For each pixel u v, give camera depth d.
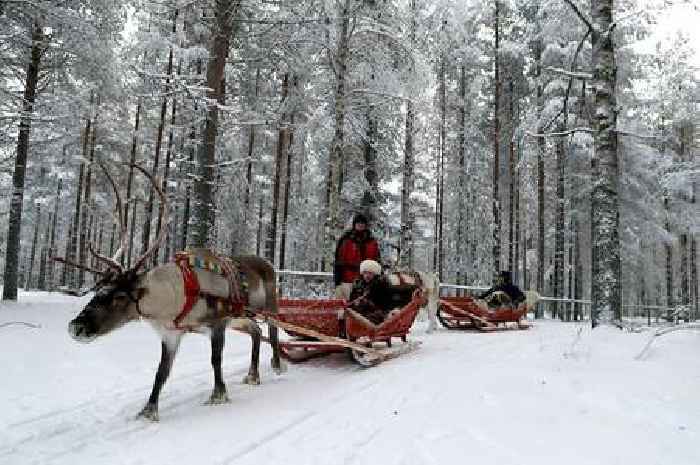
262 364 8.45
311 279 16.83
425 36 18.23
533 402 5.46
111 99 16.97
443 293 34.03
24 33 14.62
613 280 10.96
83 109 15.53
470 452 4.27
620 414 4.97
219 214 23.39
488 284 32.81
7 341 8.69
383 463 4.16
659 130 34.16
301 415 5.57
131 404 6.11
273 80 23.75
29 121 15.27
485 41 28.41
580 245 31.73
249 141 26.48
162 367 5.71
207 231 14.62
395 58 17.66
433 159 32.09
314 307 8.74
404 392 6.29
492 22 27.33
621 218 26.86
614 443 4.29
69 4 15.11
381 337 8.71
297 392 6.66
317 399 6.25
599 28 11.63
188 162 24.03
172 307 5.65
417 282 10.16
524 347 9.49
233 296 6.40
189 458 4.40
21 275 50.34
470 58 27.62
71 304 14.32
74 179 34.00
